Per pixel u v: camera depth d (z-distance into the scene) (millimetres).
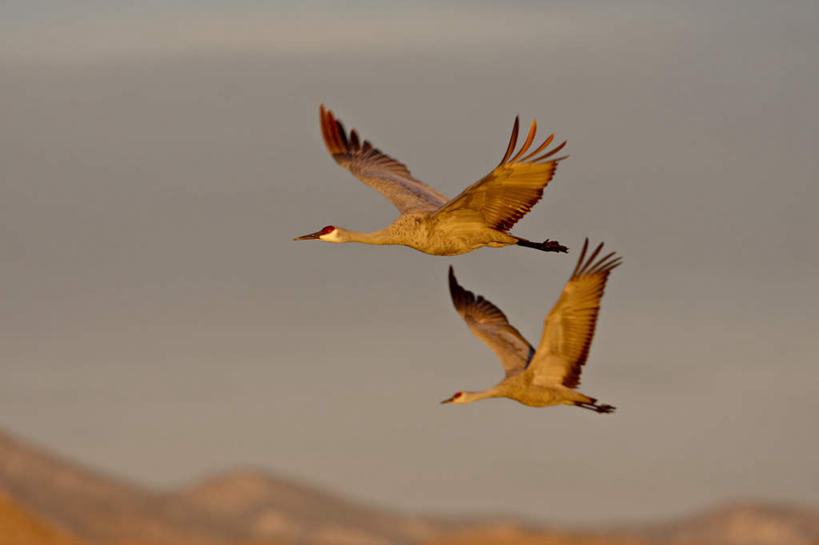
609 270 21578
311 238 23844
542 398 22391
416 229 23781
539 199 22188
